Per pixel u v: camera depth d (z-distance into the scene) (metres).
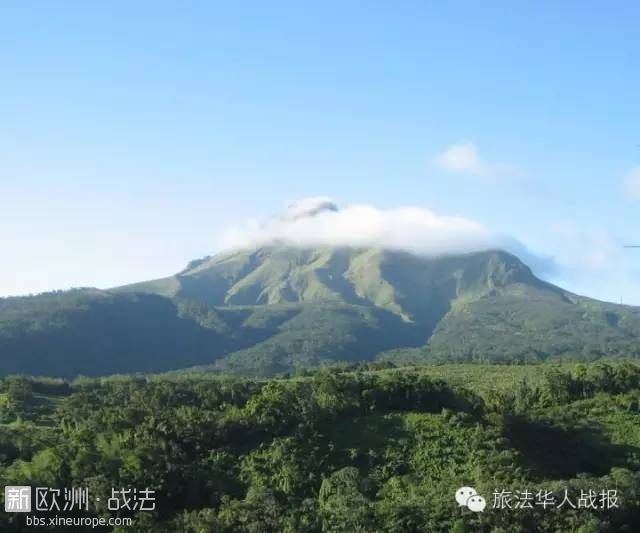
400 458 94.44
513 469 91.38
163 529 79.50
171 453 92.12
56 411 118.56
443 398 108.62
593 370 132.00
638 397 121.88
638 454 104.00
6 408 118.69
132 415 100.75
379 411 105.19
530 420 108.62
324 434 98.69
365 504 82.75
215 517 81.12
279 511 83.56
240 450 95.38
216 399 109.25
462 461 93.81
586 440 107.00
